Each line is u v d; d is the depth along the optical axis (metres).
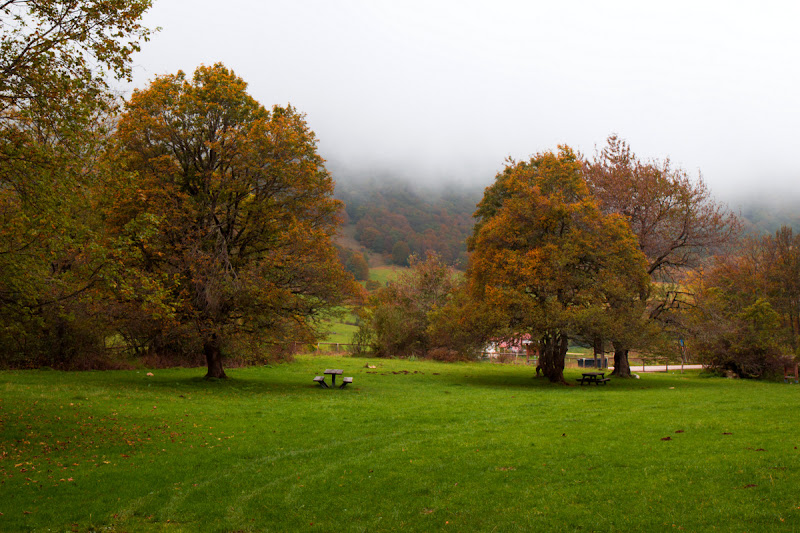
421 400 19.81
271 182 23.55
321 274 23.62
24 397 16.23
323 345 52.47
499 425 14.28
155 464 10.44
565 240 27.94
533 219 28.53
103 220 21.25
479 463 10.45
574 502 8.22
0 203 12.61
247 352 25.02
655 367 47.75
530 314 26.42
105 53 11.84
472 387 26.02
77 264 17.84
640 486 8.61
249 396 20.14
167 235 21.23
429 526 7.74
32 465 9.88
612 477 9.18
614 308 28.56
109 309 21.02
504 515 7.91
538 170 31.55
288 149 23.16
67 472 9.67
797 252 50.78
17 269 12.61
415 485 9.37
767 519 7.05
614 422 14.03
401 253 133.88
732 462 9.38
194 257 20.86
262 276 22.69
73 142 11.95
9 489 8.69
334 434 13.36
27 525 7.54
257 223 23.30
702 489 8.26
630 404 18.09
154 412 15.34
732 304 42.03
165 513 8.27
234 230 24.48
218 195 22.67
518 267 27.42
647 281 30.31
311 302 24.00
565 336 28.67
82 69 11.81
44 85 11.48
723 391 23.53
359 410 16.91
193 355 31.56
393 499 8.81
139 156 21.75
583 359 48.94
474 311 28.83
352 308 25.97
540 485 9.06
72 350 26.03
